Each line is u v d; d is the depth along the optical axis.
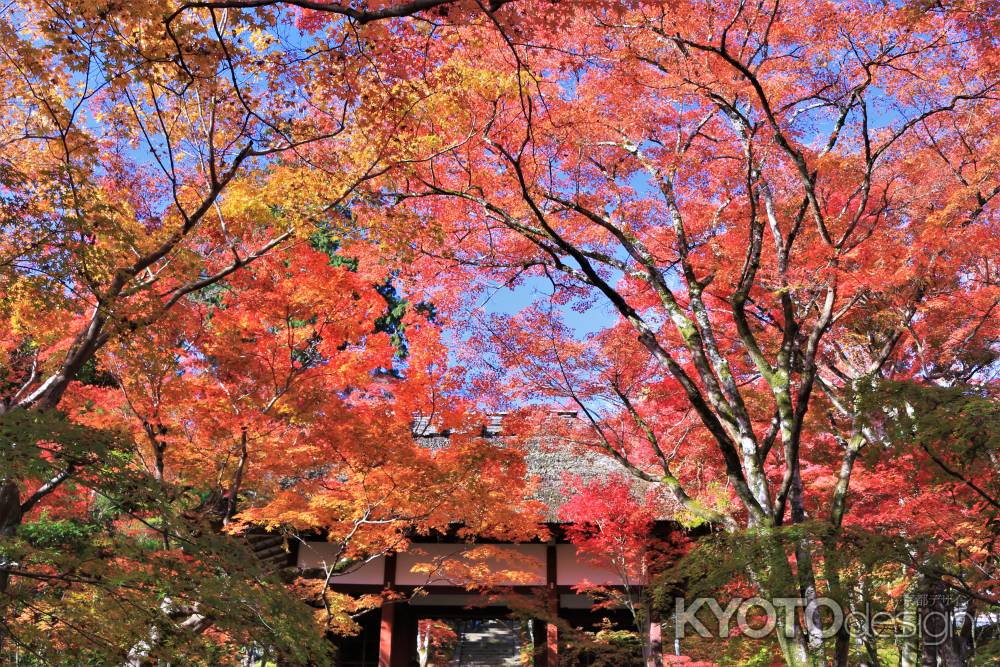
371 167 7.94
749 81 8.66
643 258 8.97
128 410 10.05
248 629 5.17
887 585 8.70
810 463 10.77
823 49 8.57
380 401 10.20
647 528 12.16
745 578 6.81
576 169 9.95
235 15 5.97
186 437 9.60
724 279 9.23
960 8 7.83
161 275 8.01
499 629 28.53
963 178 9.15
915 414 6.51
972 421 5.85
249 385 9.34
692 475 11.91
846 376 10.31
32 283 6.49
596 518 12.05
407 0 5.46
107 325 7.17
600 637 12.80
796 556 6.39
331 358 9.27
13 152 7.96
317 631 5.48
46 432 4.94
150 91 7.50
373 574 14.35
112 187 8.89
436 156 9.04
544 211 9.84
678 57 8.82
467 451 9.35
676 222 9.19
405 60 6.55
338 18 6.18
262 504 11.20
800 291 9.16
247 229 9.02
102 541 5.44
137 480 5.12
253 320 8.92
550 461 14.98
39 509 10.11
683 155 9.52
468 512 10.08
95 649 5.12
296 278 8.77
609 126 9.61
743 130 9.15
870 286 8.12
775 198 9.62
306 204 8.25
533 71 8.44
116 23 6.12
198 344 8.96
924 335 9.68
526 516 10.80
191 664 5.38
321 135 7.93
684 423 11.09
